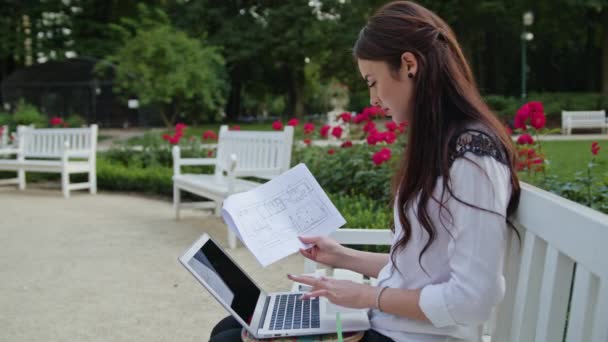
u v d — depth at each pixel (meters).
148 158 9.73
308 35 24.89
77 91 23.80
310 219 1.73
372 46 1.42
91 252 4.89
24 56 27.62
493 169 1.29
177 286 3.94
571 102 19.83
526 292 1.46
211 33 28.12
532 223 1.42
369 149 5.95
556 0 21.56
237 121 33.84
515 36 25.23
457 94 1.36
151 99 18.55
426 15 1.42
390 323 1.47
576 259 1.18
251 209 1.72
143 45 17.61
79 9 27.27
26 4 26.08
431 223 1.35
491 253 1.26
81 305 3.56
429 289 1.34
